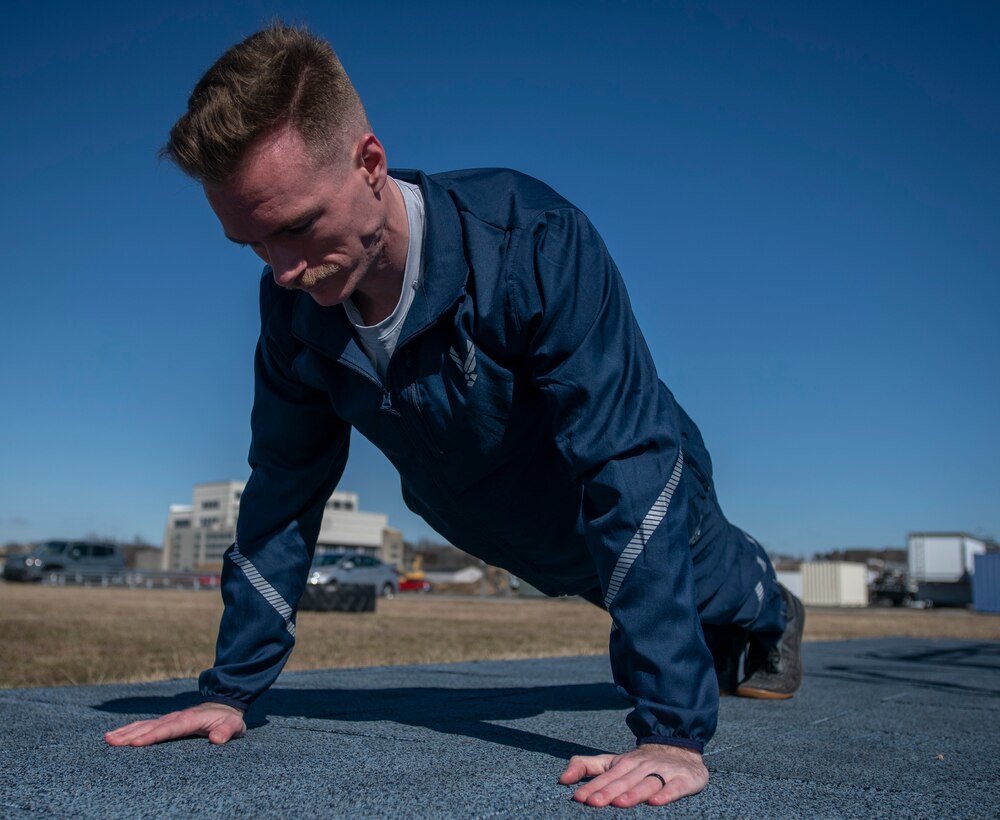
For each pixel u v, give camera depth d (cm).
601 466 139
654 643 134
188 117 121
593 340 140
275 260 130
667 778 127
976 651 613
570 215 148
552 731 195
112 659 527
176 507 8025
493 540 182
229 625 176
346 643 701
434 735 182
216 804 118
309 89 121
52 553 2975
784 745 189
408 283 145
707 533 219
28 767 139
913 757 178
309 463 178
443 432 157
